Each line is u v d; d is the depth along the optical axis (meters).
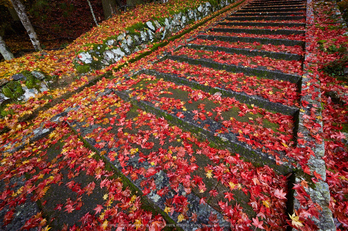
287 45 5.48
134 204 2.18
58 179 2.63
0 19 11.08
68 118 3.72
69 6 14.41
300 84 3.51
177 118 3.20
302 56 4.49
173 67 5.34
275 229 1.75
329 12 6.88
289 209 1.85
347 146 2.52
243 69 4.48
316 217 1.68
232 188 2.18
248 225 1.79
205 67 5.10
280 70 4.08
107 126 3.43
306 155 2.21
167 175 2.35
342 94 3.21
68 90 5.01
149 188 2.21
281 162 2.21
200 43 6.64
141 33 6.76
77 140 3.30
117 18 8.84
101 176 2.62
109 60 5.92
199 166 2.51
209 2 10.30
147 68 5.29
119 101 4.21
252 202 2.00
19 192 2.52
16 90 4.29
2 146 3.45
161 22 7.46
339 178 2.12
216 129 2.84
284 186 2.11
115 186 2.40
